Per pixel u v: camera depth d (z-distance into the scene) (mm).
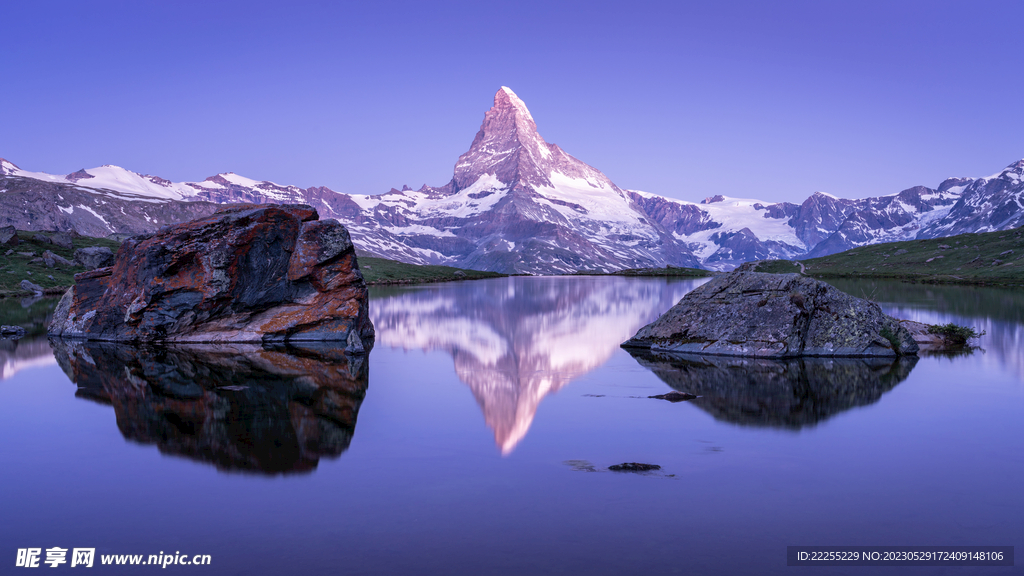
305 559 14031
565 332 59250
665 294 115375
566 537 15109
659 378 35531
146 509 16812
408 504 17078
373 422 25656
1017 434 23625
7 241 127812
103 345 48594
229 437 23438
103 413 27000
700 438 23281
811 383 33562
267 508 16828
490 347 49188
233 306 50781
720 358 43000
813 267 196875
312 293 52656
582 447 22188
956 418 25938
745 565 13789
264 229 51156
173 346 48062
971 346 47281
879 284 130625
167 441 22875
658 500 17359
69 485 18594
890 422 25422
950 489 18188
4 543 14961
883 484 18578
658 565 13750
